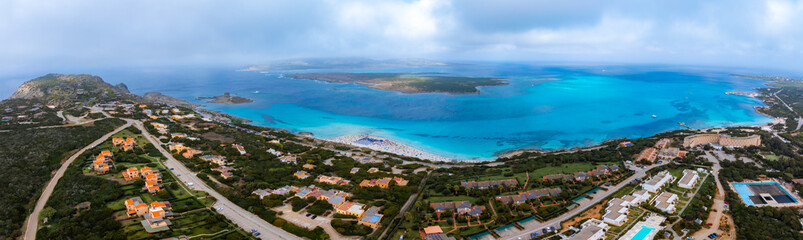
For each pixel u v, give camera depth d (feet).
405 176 640.58
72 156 652.07
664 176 604.49
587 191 562.66
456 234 437.17
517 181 600.80
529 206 495.41
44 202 479.82
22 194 482.28
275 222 446.60
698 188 569.64
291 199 518.78
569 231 444.55
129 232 402.93
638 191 550.77
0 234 394.73
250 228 438.81
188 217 451.12
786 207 513.86
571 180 601.21
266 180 597.93
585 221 469.57
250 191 540.11
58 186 515.09
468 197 543.80
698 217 476.54
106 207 452.35
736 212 488.85
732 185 589.32
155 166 621.72
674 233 440.86
